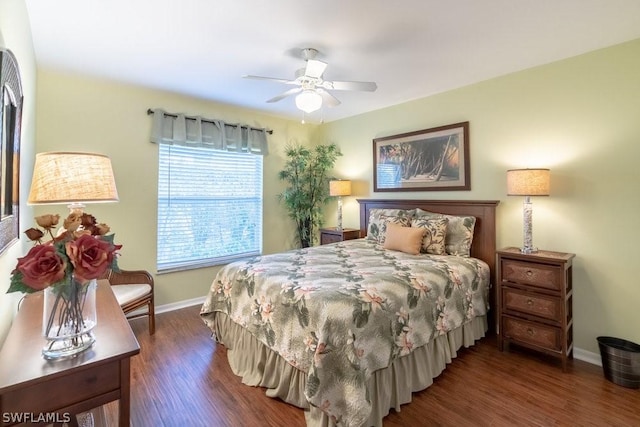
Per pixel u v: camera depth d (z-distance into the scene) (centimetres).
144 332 296
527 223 260
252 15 199
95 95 307
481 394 203
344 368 161
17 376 93
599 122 244
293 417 180
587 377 222
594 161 246
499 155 301
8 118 137
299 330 183
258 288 221
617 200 236
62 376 97
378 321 177
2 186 126
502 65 275
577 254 255
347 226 457
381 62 268
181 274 367
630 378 207
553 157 267
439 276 233
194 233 379
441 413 184
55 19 203
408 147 375
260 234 440
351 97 365
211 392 204
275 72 290
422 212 346
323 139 493
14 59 138
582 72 251
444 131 341
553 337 234
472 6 189
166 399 196
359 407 154
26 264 95
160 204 352
